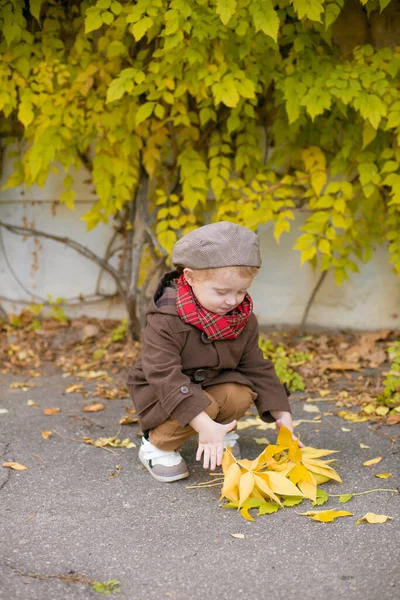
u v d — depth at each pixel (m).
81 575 1.84
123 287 4.36
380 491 2.30
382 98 3.32
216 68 3.28
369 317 4.18
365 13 3.62
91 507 2.24
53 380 3.66
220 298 2.22
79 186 4.27
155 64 3.32
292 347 4.00
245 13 3.06
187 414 2.22
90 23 3.18
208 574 1.84
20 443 2.78
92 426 2.98
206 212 4.14
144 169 3.97
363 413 3.05
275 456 2.43
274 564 1.88
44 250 4.42
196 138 3.78
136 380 2.53
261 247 4.20
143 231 4.05
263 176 3.73
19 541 2.02
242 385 2.46
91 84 3.51
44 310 4.46
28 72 3.57
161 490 2.36
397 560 1.88
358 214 4.02
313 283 4.19
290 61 3.41
